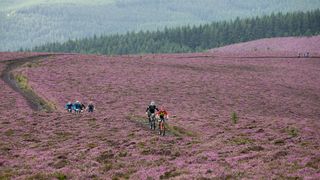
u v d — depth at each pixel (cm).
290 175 2416
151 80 9438
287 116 6644
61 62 12006
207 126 4784
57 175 2691
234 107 7106
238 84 9675
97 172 2762
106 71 10475
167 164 2936
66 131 4325
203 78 10250
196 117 5594
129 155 3272
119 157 3209
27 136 4103
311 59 16062
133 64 12325
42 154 3369
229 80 10212
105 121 4959
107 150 3400
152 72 10712
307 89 9638
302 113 7056
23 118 5072
